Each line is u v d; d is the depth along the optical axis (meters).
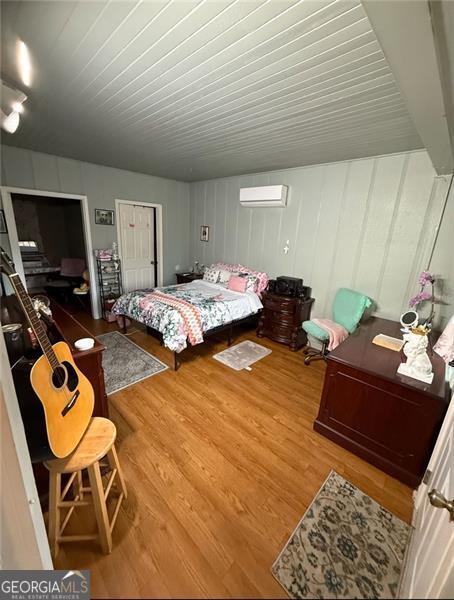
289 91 1.64
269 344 3.69
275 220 3.91
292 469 1.70
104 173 4.04
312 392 2.59
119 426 2.02
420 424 1.54
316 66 1.37
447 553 0.74
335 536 1.32
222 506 1.45
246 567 1.18
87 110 2.01
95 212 4.09
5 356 0.79
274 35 1.17
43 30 1.18
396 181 2.73
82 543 1.26
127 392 2.45
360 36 1.14
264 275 4.07
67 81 1.60
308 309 3.65
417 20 0.80
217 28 1.14
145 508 1.42
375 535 1.33
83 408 1.32
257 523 1.37
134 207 4.59
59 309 2.41
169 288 4.00
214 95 1.73
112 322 4.27
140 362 3.01
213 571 1.16
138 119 2.16
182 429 2.01
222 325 3.35
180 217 5.25
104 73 1.51
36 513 0.93
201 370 2.91
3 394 0.76
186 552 1.23
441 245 2.52
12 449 0.80
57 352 1.27
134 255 4.79
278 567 1.18
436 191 2.51
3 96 1.49
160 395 2.43
